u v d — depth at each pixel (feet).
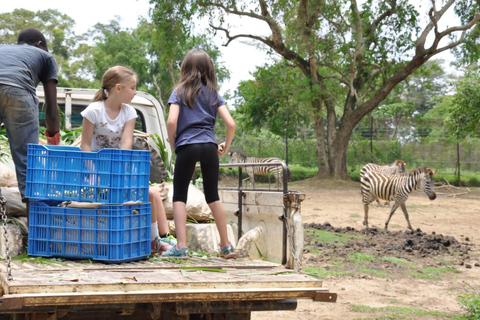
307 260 29.45
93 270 9.96
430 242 35.12
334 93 87.15
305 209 55.01
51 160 11.30
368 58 86.69
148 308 9.04
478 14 79.71
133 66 145.07
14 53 13.10
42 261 10.66
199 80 12.77
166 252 12.03
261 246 14.07
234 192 15.81
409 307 20.79
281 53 86.58
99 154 10.87
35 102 13.14
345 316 19.38
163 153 18.76
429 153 100.07
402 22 85.25
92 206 10.85
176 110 12.49
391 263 29.32
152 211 12.50
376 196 41.22
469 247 34.88
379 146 101.14
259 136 120.37
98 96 12.75
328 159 98.48
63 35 186.39
